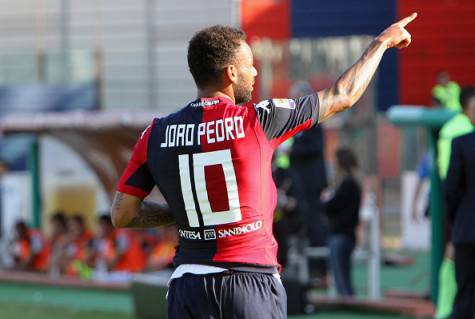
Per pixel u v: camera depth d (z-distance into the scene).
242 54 8.99
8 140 41.25
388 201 32.78
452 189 16.28
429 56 41.00
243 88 9.08
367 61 8.99
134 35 44.25
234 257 8.73
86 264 28.06
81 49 44.84
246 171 8.71
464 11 40.72
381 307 21.58
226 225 8.75
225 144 8.75
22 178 32.66
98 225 28.89
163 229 26.94
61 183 30.56
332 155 30.48
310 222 25.66
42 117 28.09
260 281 8.75
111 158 29.06
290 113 8.82
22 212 32.53
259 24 42.19
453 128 18.42
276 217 20.58
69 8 45.00
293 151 25.64
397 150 32.84
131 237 27.34
